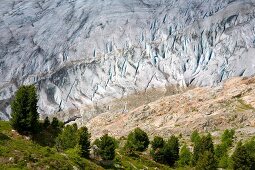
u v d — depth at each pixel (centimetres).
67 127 7206
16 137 6394
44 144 6712
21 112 6681
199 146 9806
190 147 12244
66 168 4831
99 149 7081
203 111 17012
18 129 6675
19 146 5012
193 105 18362
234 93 18612
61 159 5103
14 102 6781
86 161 5806
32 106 6812
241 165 8581
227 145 11525
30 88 6969
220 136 13675
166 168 8644
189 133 14912
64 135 6931
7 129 6575
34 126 6800
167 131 15388
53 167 4688
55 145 6781
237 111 16100
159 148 9731
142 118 18925
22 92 6812
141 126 17662
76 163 5384
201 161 8162
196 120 15575
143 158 8781
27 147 5100
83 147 6694
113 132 17800
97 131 19000
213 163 8112
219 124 15212
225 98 18025
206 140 9869
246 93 18612
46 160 4741
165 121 17425
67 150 6531
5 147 4750
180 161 9912
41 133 7056
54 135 7331
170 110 19150
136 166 7644
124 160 7806
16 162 4450
